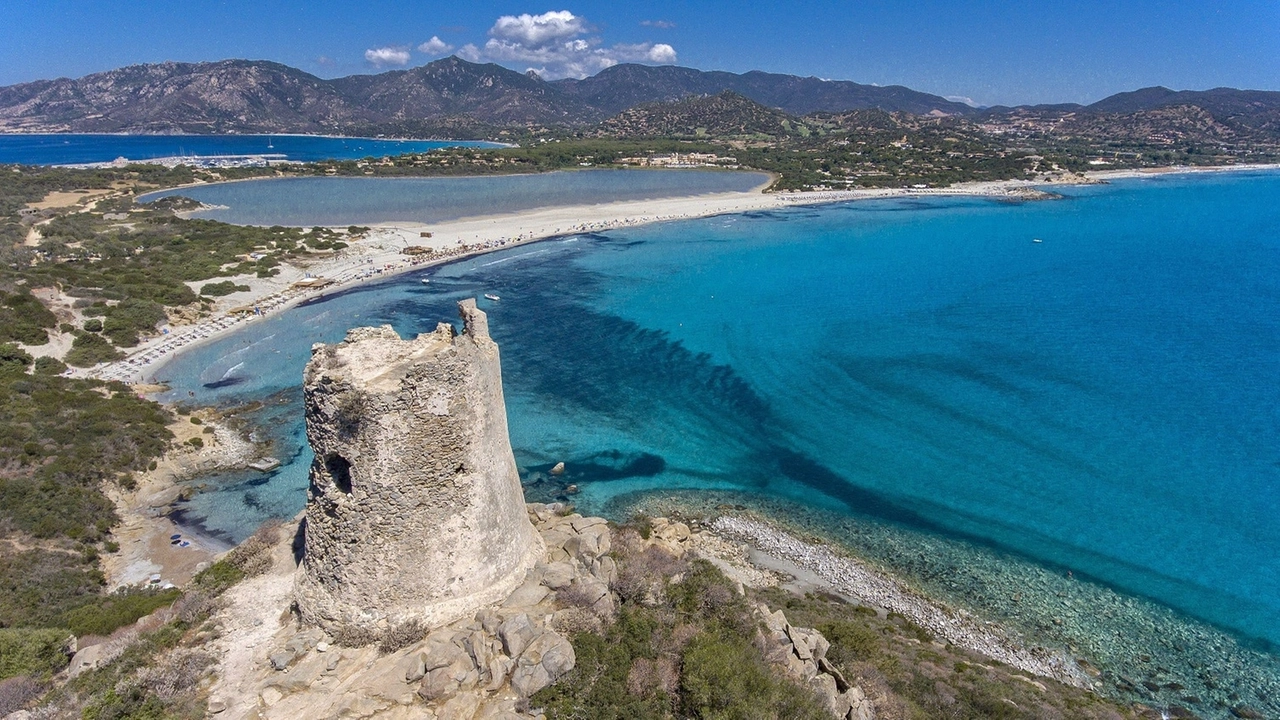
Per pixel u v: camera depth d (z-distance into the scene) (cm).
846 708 2167
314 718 1706
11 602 2819
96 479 4012
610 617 2138
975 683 2706
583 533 2614
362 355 1989
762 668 2066
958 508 4500
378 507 1864
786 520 4359
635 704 1858
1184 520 4356
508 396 6106
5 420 4384
